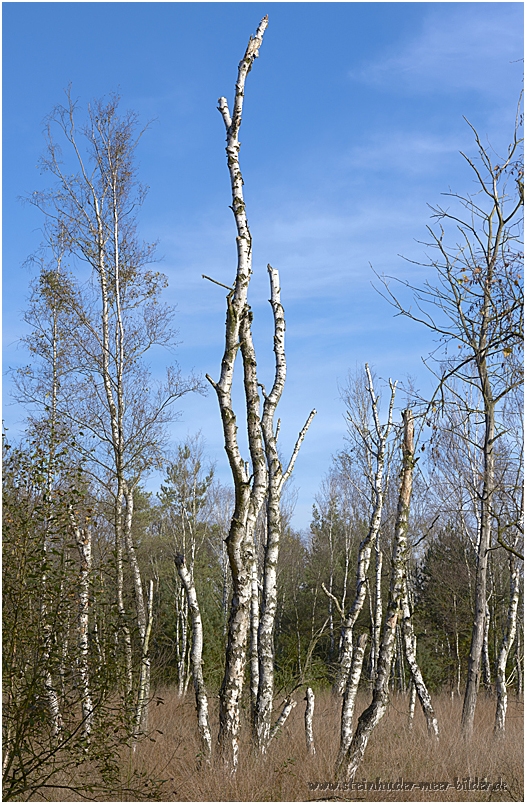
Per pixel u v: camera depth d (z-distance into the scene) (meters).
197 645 10.12
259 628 10.67
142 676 11.71
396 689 24.11
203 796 8.27
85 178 16.23
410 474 9.66
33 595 8.98
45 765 8.72
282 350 11.78
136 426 15.37
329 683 19.00
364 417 22.03
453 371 11.20
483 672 24.69
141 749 10.22
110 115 16.30
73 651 9.31
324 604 31.69
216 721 13.31
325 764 9.21
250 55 10.82
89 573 10.29
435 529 27.50
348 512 31.19
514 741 11.86
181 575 10.36
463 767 9.91
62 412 15.05
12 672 8.66
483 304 11.51
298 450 11.73
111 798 8.66
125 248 16.20
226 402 9.61
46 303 15.71
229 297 9.89
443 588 26.75
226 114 10.73
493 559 25.22
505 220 11.62
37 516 9.29
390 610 9.30
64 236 15.97
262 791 8.31
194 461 28.97
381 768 9.60
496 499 14.41
